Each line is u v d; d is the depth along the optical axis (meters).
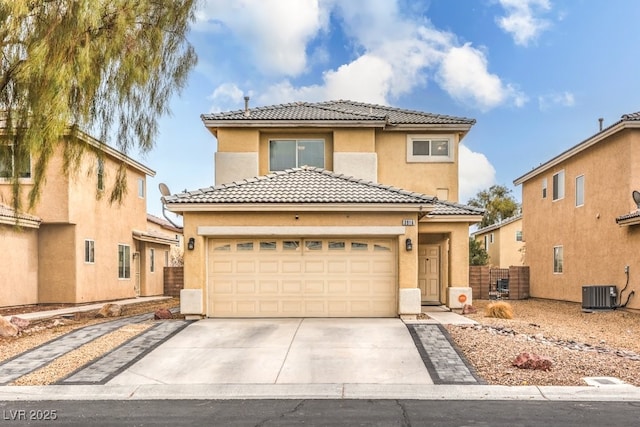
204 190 15.47
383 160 21.27
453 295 17.50
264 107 22.48
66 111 12.17
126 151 14.45
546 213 26.44
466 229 17.72
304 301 15.04
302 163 20.83
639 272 18.12
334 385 8.87
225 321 14.34
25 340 12.33
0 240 18.80
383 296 15.09
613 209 19.77
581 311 19.70
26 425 6.97
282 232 14.81
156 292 30.75
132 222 27.41
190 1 14.24
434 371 9.54
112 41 12.87
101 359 10.41
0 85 12.68
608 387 8.57
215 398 8.29
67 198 20.53
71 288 21.03
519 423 6.91
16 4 11.57
